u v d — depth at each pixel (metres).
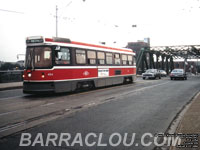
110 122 5.89
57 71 10.84
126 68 18.23
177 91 13.14
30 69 10.65
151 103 8.84
